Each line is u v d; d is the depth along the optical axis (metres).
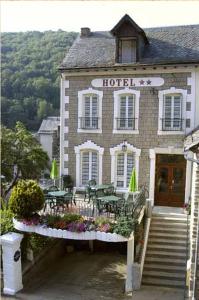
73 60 17.95
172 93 16.81
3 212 15.01
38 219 13.38
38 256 15.18
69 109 18.22
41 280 14.32
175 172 17.42
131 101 17.47
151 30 19.16
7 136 20.38
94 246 17.83
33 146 21.27
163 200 17.66
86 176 18.39
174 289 12.55
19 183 14.02
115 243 17.70
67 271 15.28
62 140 18.45
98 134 17.91
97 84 17.69
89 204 16.00
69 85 18.08
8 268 13.09
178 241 14.48
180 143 16.91
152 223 15.45
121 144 17.62
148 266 13.56
